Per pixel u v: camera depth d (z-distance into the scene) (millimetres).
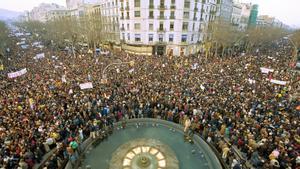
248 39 62375
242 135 14109
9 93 20047
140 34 49062
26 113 15836
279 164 11664
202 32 54156
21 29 133000
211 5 54562
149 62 34594
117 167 12234
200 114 16703
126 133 15781
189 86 22828
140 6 46188
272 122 15297
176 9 45281
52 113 16156
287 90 22328
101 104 18203
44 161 12547
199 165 12477
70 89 21125
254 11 88750
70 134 14172
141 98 19531
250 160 12570
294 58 40844
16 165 11484
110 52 47375
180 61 36531
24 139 12680
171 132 15961
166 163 12586
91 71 29031
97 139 14672
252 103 18453
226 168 12328
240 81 25078
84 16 61062
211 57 46781
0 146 12312
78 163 12430
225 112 16766
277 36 78562
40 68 31016
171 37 48312
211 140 14586
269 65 35469
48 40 72875
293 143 13055
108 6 56750
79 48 59594
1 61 35500
